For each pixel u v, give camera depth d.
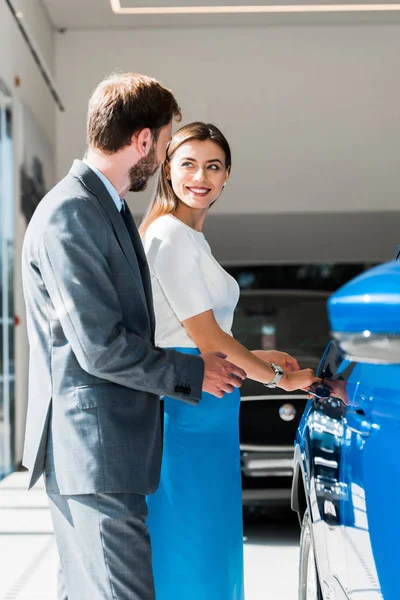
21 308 11.77
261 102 16.36
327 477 2.58
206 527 2.95
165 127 2.57
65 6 15.09
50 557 5.95
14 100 11.88
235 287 3.17
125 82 2.53
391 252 17.45
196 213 3.17
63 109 15.35
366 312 1.76
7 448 11.23
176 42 16.20
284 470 6.02
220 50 16.27
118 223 2.45
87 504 2.35
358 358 1.82
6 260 11.57
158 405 2.50
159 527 2.95
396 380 2.12
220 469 2.97
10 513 7.74
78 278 2.30
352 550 2.32
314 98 16.41
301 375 2.91
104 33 16.16
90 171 2.46
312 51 16.34
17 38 12.22
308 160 16.48
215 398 2.96
